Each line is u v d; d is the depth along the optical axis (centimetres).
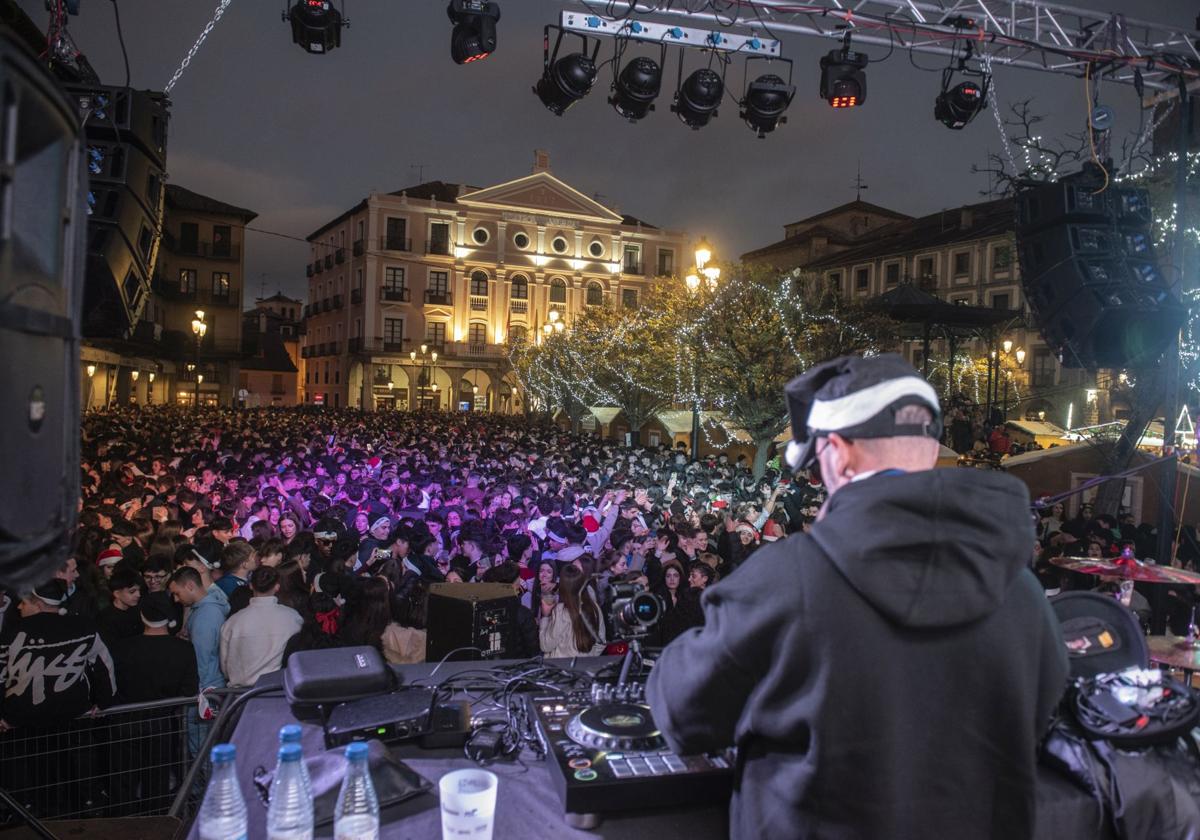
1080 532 1027
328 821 174
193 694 443
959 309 1891
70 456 139
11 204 113
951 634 138
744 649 145
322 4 648
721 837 176
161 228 472
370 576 548
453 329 5991
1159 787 173
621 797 178
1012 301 3919
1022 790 143
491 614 332
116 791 414
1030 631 147
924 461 157
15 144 114
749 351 1742
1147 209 660
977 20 754
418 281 5922
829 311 1847
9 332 115
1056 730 187
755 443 1867
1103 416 3061
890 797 136
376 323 5847
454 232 5947
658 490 1319
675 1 733
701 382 1886
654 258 6425
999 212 4181
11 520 116
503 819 181
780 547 150
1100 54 734
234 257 5225
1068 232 632
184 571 494
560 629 554
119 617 522
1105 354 649
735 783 161
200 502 898
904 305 1856
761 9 747
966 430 1848
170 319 5066
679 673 157
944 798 138
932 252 4316
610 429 3425
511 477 1420
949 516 138
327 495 1133
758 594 144
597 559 745
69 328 137
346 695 223
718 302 1811
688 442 2514
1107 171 652
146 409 3619
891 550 136
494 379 6059
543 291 6128
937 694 138
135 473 1097
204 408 4247
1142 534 1038
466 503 1119
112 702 417
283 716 233
